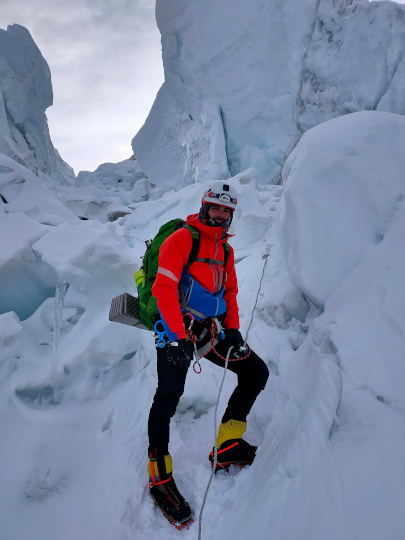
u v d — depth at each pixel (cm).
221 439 161
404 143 213
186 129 1080
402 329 149
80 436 190
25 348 226
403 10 625
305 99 794
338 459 125
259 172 898
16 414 198
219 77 912
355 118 233
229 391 204
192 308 154
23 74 1611
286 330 228
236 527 132
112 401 209
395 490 106
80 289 243
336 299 187
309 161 217
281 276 262
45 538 142
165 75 1076
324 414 142
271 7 789
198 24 900
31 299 260
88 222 273
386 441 120
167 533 140
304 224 207
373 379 141
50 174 1847
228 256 167
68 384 220
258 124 896
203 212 154
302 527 114
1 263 242
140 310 162
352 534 103
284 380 191
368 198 199
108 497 157
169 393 149
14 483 163
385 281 170
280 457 147
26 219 276
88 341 223
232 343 154
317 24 743
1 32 1555
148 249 167
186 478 161
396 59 629
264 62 842
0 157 434
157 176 1363
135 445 178
